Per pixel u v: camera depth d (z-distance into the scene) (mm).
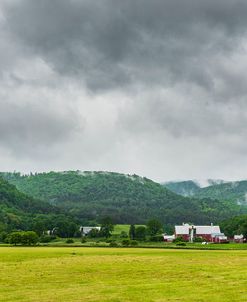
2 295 43688
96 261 78938
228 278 54281
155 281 52500
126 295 42938
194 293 43625
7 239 185875
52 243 189375
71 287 48531
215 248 146125
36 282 52719
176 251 121125
